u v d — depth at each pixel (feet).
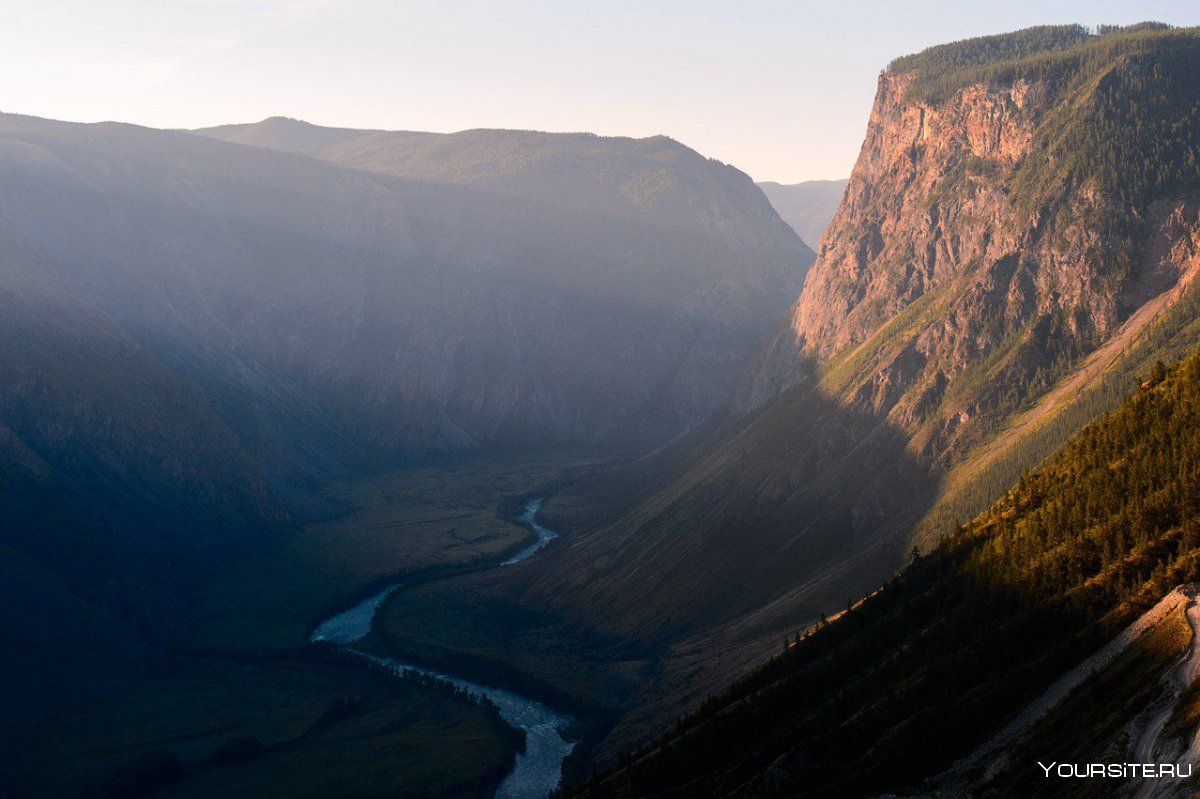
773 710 390.42
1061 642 331.77
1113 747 265.75
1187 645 281.13
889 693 352.08
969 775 295.69
